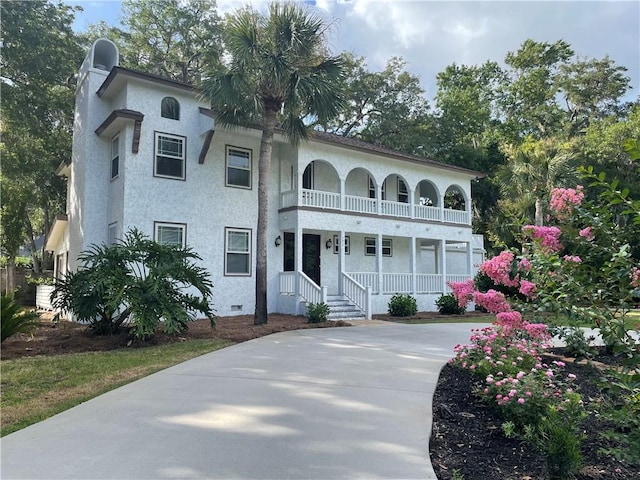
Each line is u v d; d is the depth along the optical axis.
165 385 6.08
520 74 40.94
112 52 16.42
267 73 12.20
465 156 31.58
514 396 4.43
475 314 18.89
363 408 5.05
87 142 15.60
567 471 3.35
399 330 12.66
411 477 3.38
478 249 24.12
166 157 15.07
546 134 38.22
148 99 14.83
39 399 5.59
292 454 3.78
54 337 10.69
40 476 3.38
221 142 16.25
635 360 3.50
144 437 4.16
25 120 20.69
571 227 4.36
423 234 20.50
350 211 17.95
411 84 34.31
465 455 3.89
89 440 4.11
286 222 17.08
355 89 32.78
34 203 24.70
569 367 7.45
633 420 3.56
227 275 16.14
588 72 39.72
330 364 7.48
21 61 19.64
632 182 28.91
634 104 39.25
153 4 30.45
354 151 18.20
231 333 11.31
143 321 9.45
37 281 24.61
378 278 18.69
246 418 4.68
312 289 15.62
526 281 4.68
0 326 9.35
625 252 3.63
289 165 18.09
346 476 3.39
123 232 14.09
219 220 16.06
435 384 6.16
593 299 3.93
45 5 20.36
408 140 32.25
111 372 7.01
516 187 22.62
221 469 3.49
